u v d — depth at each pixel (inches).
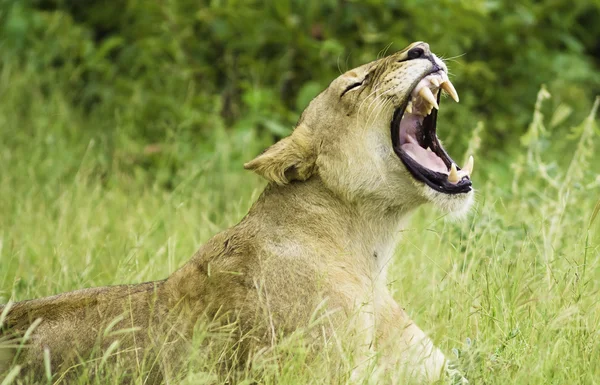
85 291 406.0
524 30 946.1
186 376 371.6
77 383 369.7
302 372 365.7
